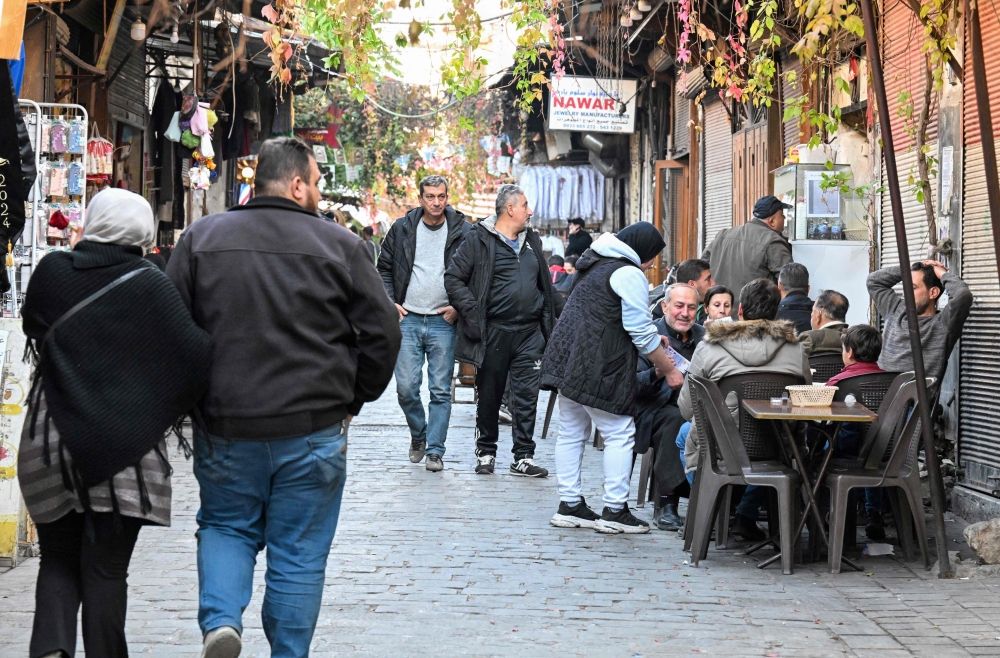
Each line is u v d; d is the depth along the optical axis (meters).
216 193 25.05
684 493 9.49
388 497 10.36
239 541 5.07
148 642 6.13
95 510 4.93
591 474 11.83
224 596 4.86
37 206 9.32
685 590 7.42
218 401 4.92
